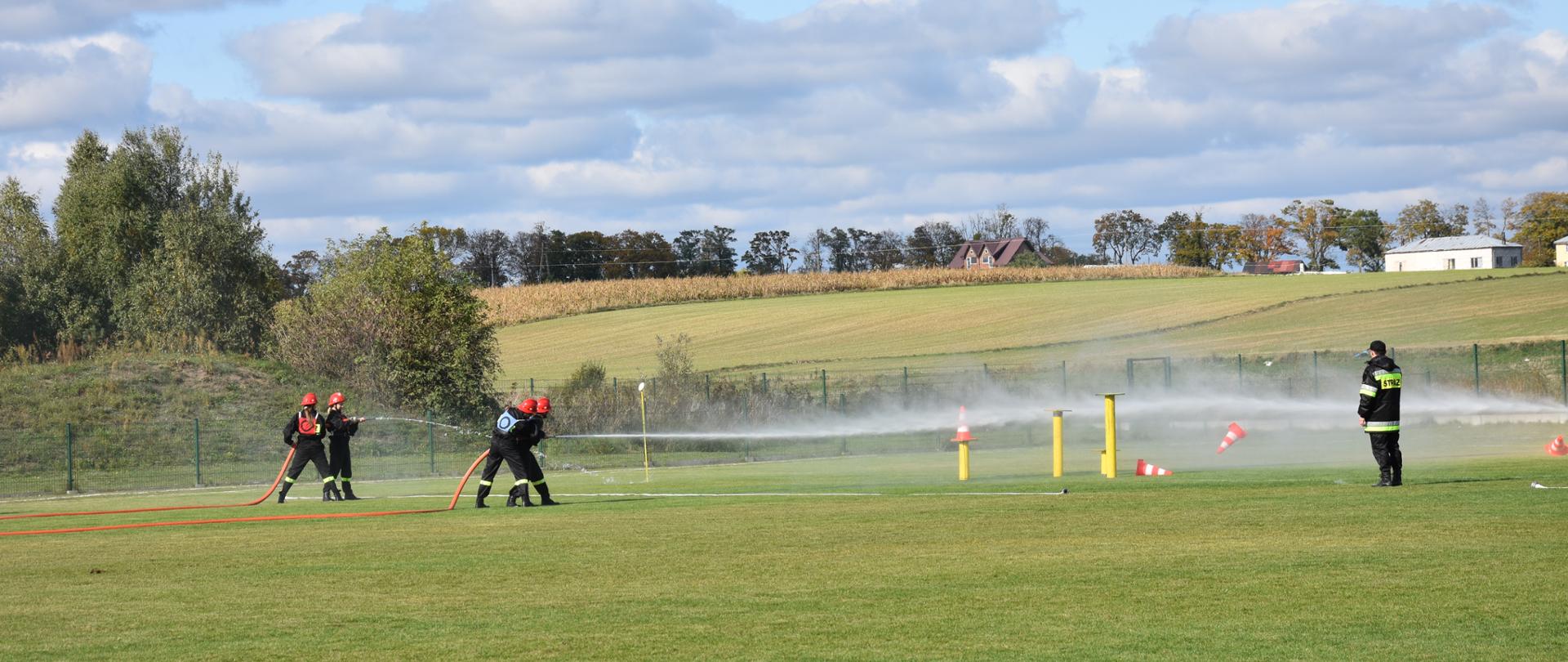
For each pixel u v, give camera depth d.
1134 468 23.41
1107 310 77.50
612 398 41.53
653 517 15.92
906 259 178.12
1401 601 8.66
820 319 84.94
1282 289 82.25
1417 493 15.39
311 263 144.25
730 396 43.44
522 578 10.85
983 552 11.59
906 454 35.47
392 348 45.88
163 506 22.05
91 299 64.94
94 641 8.55
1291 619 8.21
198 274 62.22
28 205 67.12
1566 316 61.28
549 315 95.62
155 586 10.98
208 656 8.00
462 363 46.25
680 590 9.98
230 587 10.80
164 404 41.81
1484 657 7.11
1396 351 54.03
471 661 7.68
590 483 25.42
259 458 38.50
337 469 21.81
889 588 9.82
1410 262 131.50
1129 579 9.88
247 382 44.69
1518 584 9.12
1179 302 78.19
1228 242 146.38
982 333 73.06
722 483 23.45
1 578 11.79
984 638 7.93
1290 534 12.05
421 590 10.34
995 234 184.75
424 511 18.25
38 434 38.16
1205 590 9.27
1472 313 64.88
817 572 10.70
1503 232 138.12
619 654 7.77
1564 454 23.52
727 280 104.12
